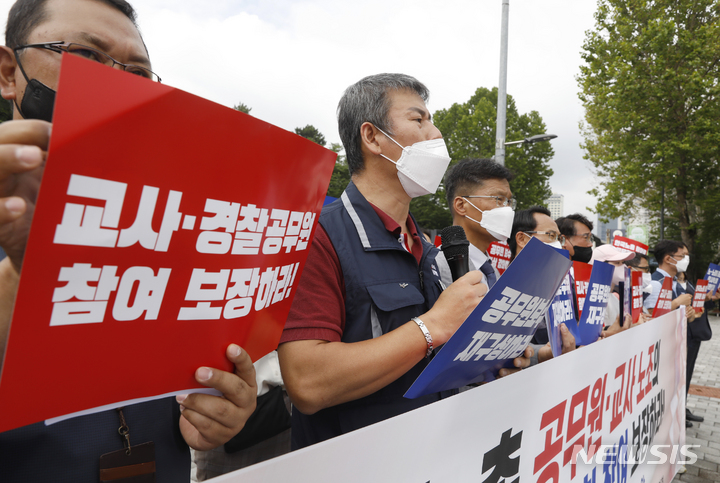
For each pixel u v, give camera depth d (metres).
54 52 0.85
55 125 0.44
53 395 0.52
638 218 23.11
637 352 2.27
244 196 0.66
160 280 0.58
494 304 1.01
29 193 0.55
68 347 0.52
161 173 0.54
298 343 1.12
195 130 0.57
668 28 17.12
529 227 3.15
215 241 0.63
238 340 0.74
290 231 0.79
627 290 2.81
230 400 0.76
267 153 0.67
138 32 1.01
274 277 0.78
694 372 7.95
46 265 0.47
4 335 0.64
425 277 1.50
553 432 1.43
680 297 4.54
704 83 16.88
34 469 0.81
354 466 0.78
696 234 21.00
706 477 3.81
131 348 0.58
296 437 1.39
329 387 1.08
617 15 19.19
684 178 18.81
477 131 31.20
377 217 1.38
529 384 1.28
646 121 18.45
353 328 1.26
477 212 2.45
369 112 1.44
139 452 0.92
